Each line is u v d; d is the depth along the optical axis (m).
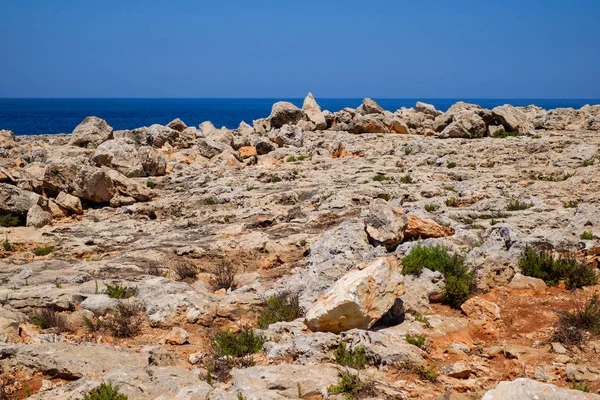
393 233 15.81
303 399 8.35
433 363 9.80
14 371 9.64
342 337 10.27
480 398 8.66
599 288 13.21
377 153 39.94
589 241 15.54
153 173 35.22
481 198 23.50
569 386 9.03
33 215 24.09
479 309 12.07
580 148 33.31
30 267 17.02
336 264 14.71
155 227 22.75
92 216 26.00
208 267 17.19
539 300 12.75
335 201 22.94
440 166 33.19
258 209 23.27
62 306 13.36
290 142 47.19
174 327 12.11
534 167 30.53
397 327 10.84
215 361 10.03
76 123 142.88
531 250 14.58
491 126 47.47
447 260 13.64
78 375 9.45
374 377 9.13
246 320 12.96
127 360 9.91
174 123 51.72
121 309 13.02
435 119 55.22
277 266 17.38
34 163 36.97
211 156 43.69
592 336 10.80
